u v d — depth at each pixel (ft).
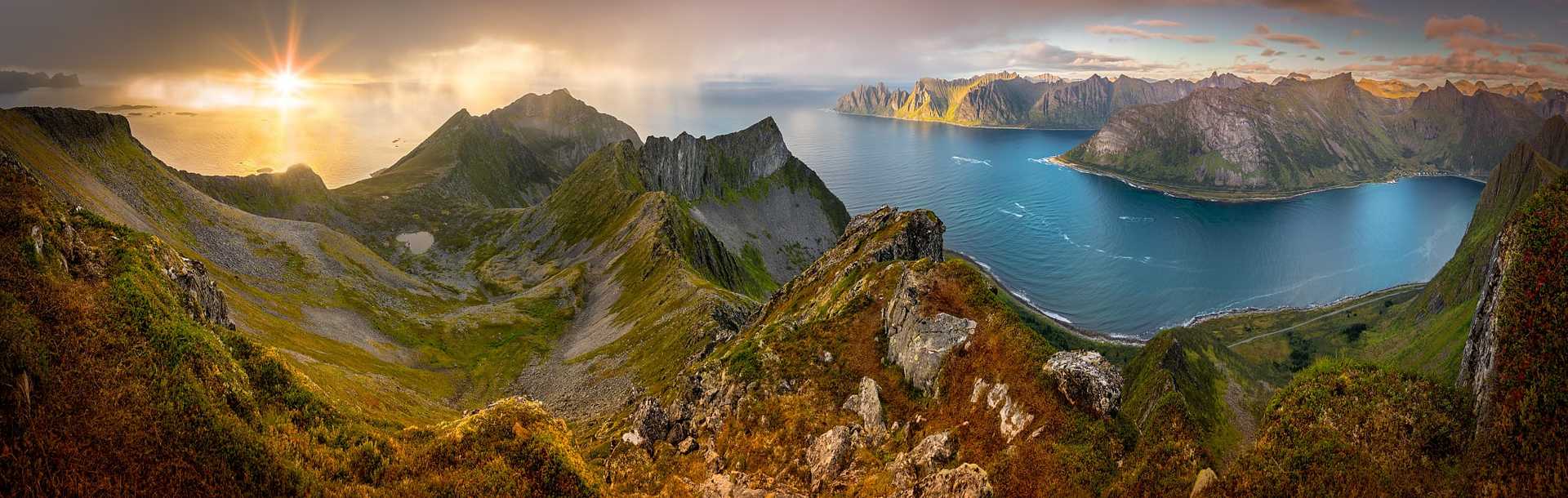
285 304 486.38
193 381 125.90
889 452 157.79
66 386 112.06
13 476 95.04
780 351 225.97
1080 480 121.60
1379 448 102.32
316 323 470.80
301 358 330.75
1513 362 104.63
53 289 132.36
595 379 443.32
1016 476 126.72
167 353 130.41
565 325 633.20
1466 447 100.27
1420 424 104.63
